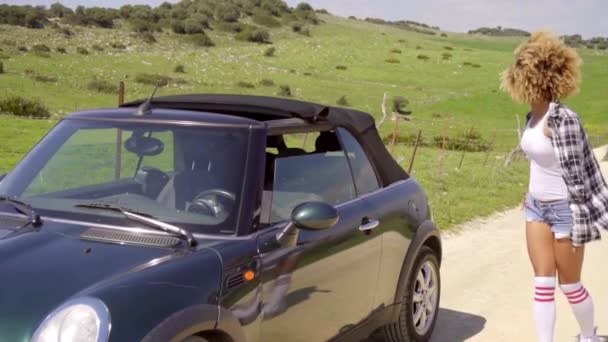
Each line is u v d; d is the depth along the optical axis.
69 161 4.26
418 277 5.48
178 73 94.69
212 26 145.25
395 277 5.05
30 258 3.31
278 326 3.77
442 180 16.58
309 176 4.37
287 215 4.05
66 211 3.79
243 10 161.00
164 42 126.88
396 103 79.50
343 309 4.40
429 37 196.38
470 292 7.39
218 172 3.89
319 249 4.08
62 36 116.75
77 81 73.19
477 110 78.69
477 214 12.27
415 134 49.19
